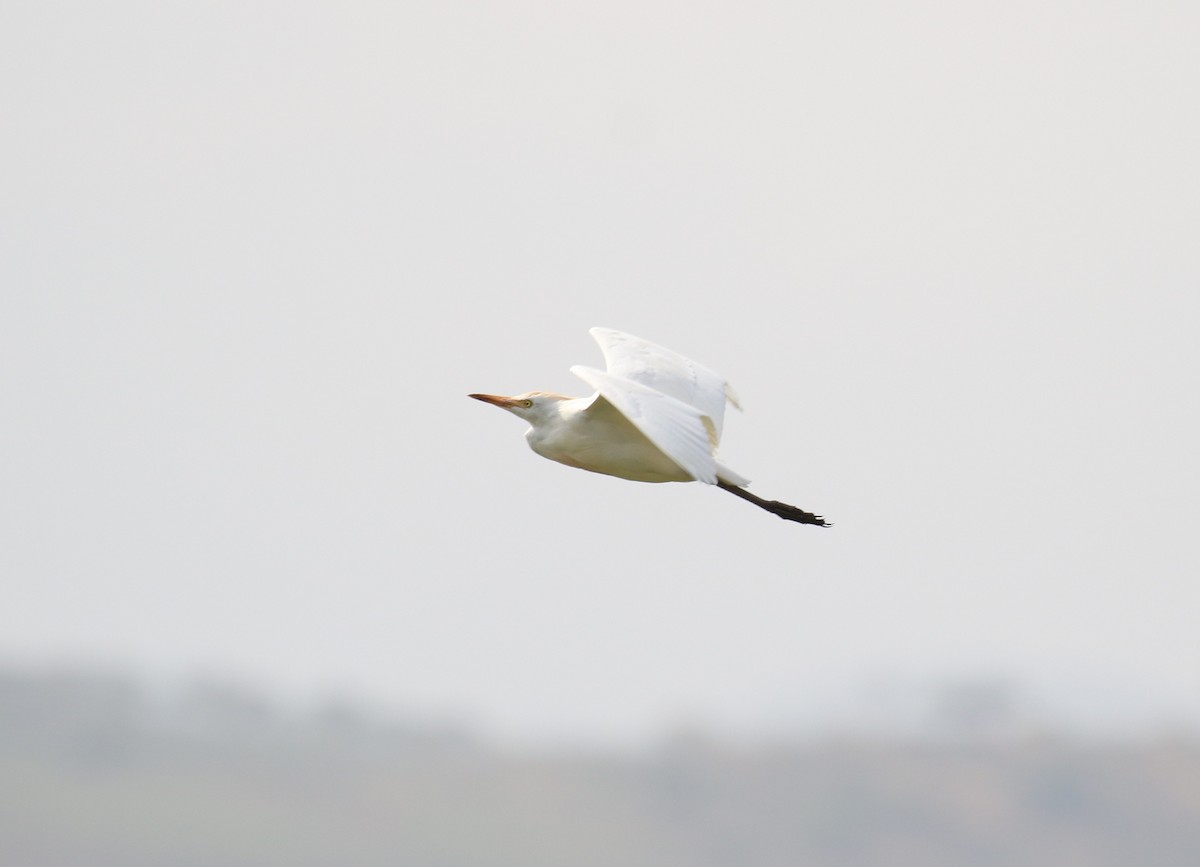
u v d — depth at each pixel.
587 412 15.06
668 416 12.24
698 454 12.11
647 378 14.45
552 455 15.55
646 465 15.20
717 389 14.79
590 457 15.33
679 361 14.99
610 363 14.68
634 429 14.93
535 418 15.70
